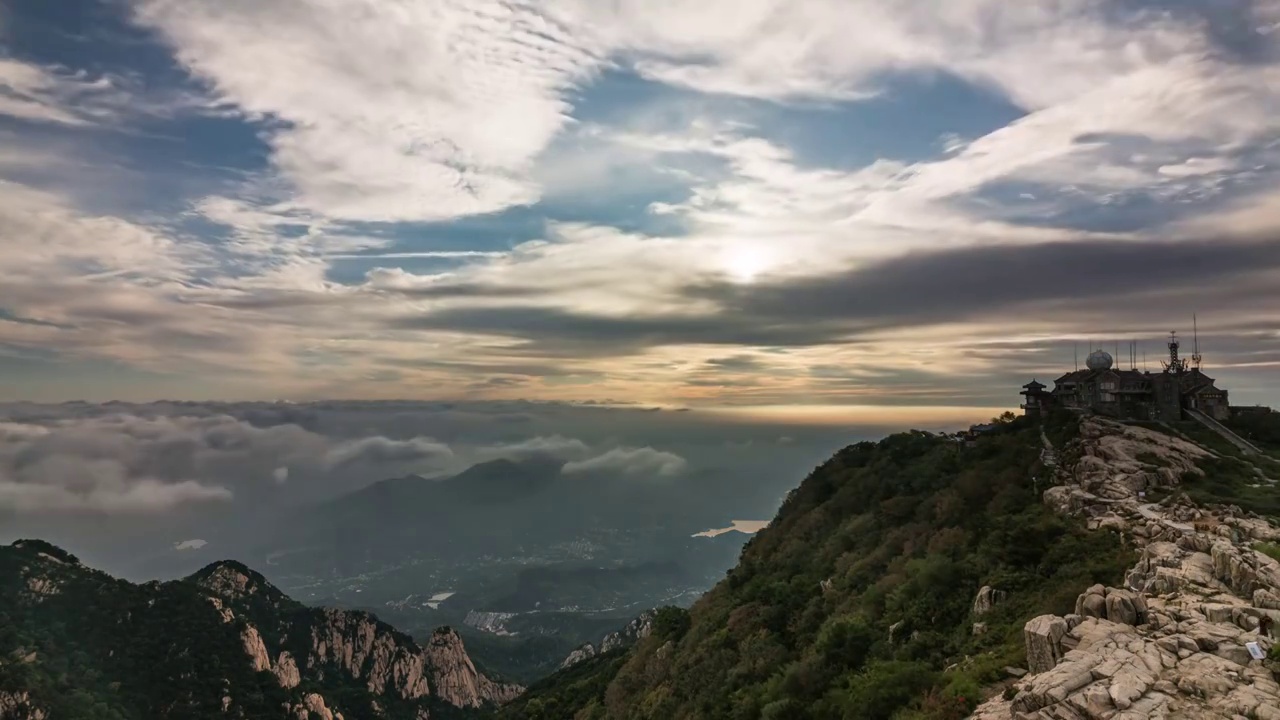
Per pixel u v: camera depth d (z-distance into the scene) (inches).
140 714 6230.3
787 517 4662.9
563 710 4852.4
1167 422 3789.4
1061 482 2834.6
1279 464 3051.2
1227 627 1288.1
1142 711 1053.8
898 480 3964.1
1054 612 1712.6
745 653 2876.5
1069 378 4424.2
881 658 2038.6
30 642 6338.6
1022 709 1176.8
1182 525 2003.0
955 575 2271.2
